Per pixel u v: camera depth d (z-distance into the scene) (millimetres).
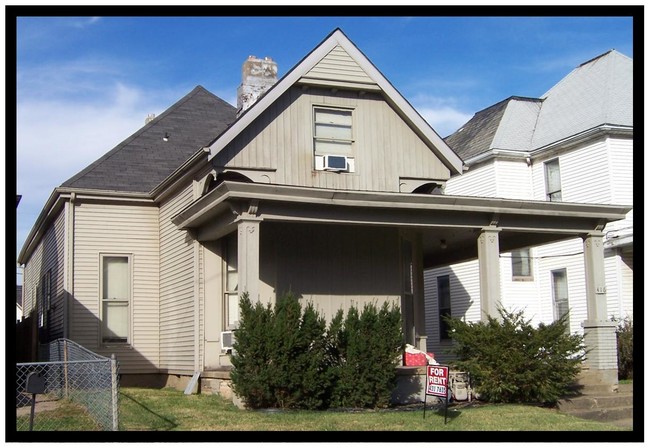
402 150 16766
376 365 13180
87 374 12914
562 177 24406
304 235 16078
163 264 19250
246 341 12680
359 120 16484
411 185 16766
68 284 18734
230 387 14086
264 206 13469
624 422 13250
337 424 11188
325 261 16156
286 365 12539
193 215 15406
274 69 20234
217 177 15633
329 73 16016
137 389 17469
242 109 19844
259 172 15414
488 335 13953
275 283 15586
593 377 15609
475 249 20531
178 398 14422
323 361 13109
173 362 18016
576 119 24594
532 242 18234
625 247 22094
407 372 14516
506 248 19109
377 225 14680
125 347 19047
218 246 16750
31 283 29141
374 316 13477
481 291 15414
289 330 12641
